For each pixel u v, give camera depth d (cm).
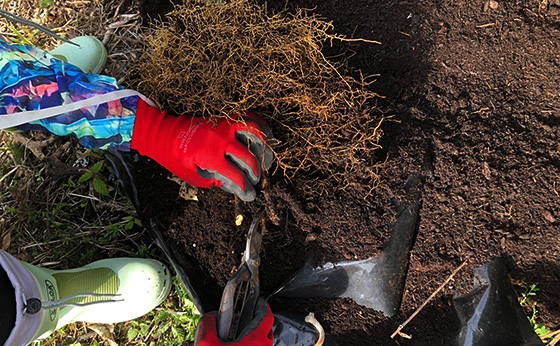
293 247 157
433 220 150
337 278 153
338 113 153
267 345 135
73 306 150
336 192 154
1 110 124
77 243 180
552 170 151
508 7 163
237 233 163
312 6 173
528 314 153
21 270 128
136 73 186
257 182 150
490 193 150
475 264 148
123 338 176
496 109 157
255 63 158
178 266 165
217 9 167
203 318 137
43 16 203
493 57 160
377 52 165
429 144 154
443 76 161
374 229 149
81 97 132
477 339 143
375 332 155
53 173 186
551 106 157
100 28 200
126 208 183
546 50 159
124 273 158
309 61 157
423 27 164
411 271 152
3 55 126
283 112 157
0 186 189
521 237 148
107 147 150
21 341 127
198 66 161
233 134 146
